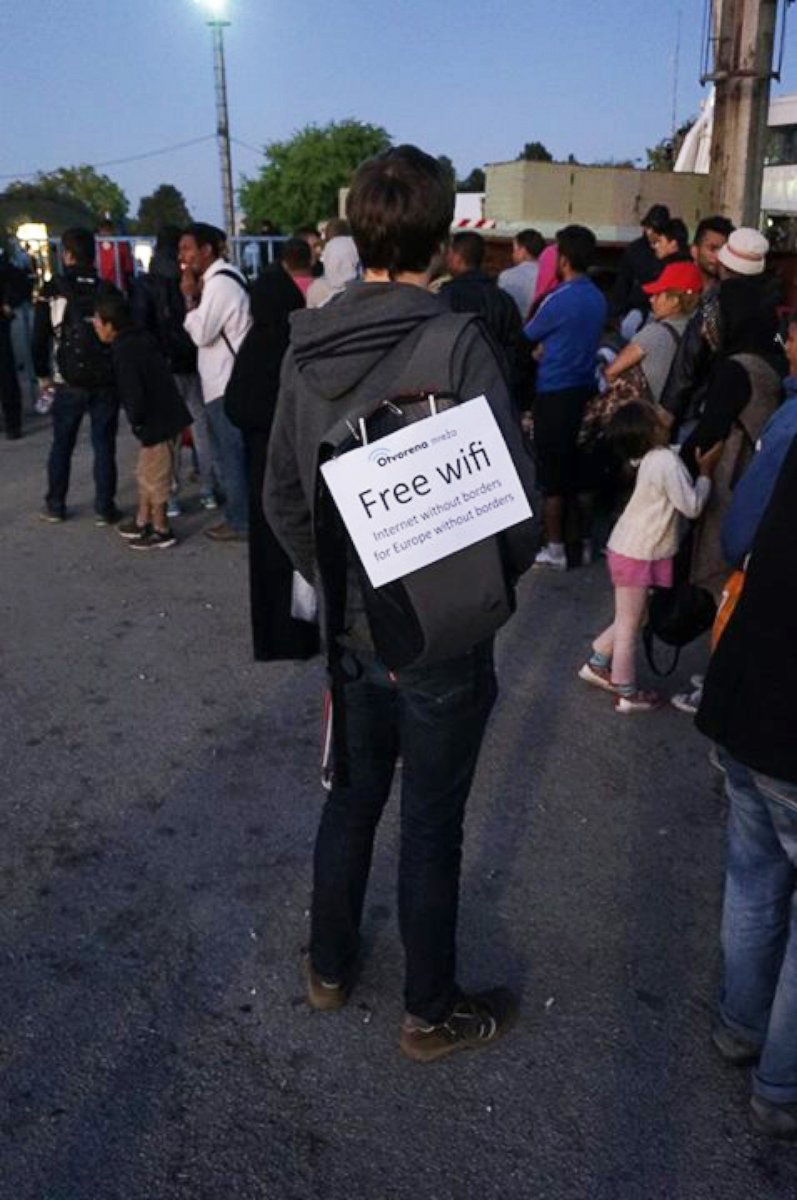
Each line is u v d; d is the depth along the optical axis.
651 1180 2.13
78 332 6.38
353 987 2.65
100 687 4.39
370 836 2.45
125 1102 2.31
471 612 1.98
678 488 3.63
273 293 4.15
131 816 3.43
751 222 8.21
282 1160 2.17
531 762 3.78
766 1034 2.30
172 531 6.45
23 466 8.55
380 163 2.00
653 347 5.24
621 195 10.02
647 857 3.21
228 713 4.15
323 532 2.04
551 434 5.63
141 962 2.75
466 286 5.50
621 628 4.07
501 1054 2.45
